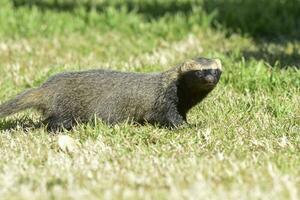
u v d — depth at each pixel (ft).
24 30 106.01
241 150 52.19
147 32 104.73
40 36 104.63
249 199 39.47
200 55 90.43
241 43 99.76
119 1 123.95
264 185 41.93
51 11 115.85
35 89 61.82
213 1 121.39
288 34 105.19
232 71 75.41
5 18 110.83
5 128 61.82
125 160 48.93
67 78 61.98
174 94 60.13
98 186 42.29
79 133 57.62
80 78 61.77
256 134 56.80
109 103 60.64
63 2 124.67
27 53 94.99
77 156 50.85
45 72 80.84
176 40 102.06
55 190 40.91
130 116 60.54
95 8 118.01
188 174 44.60
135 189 42.01
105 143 55.21
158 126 60.03
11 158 50.57
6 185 42.29
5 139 56.75
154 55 89.40
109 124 60.64
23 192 40.40
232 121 60.29
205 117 63.00
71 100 61.05
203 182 42.11
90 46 98.37
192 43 98.43
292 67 79.82
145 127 58.49
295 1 116.57
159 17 112.27
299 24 109.29
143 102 60.08
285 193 40.06
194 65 59.52
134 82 60.85
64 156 51.24
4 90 74.90
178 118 60.54
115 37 103.09
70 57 91.30
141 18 111.65
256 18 108.58
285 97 67.77
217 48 95.81
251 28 105.19
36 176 44.78
